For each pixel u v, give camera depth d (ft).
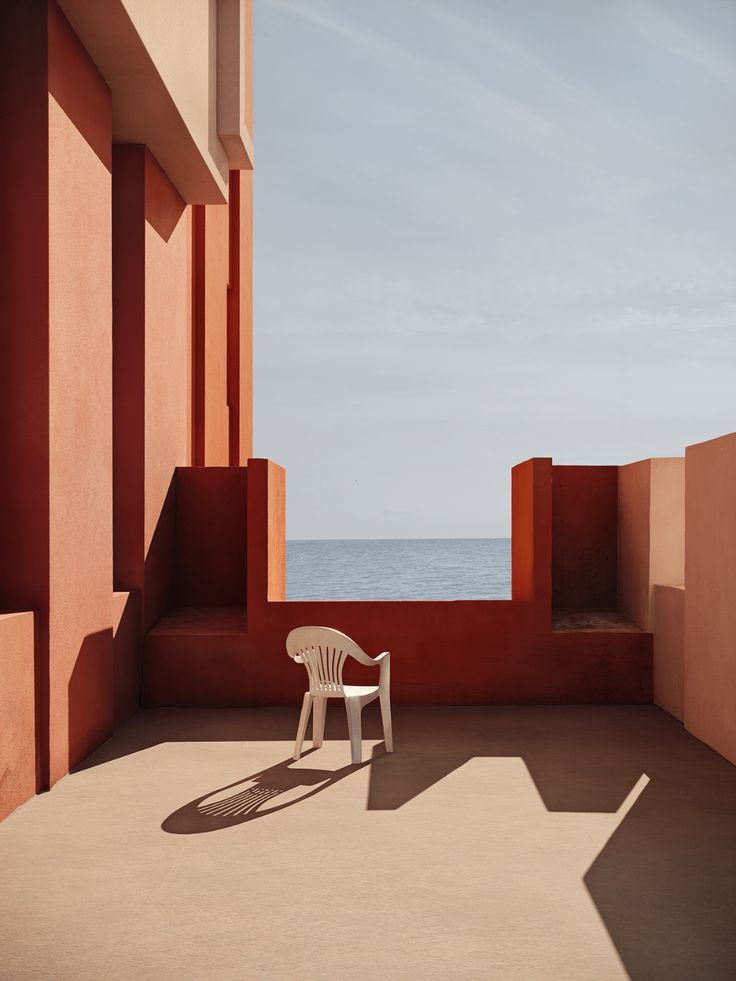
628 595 25.54
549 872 11.96
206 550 26.58
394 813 14.46
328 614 23.57
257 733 20.22
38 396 15.61
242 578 26.53
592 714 22.31
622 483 26.35
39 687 15.66
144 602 23.22
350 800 15.16
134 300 22.85
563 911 10.73
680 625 21.36
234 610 25.95
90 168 17.97
